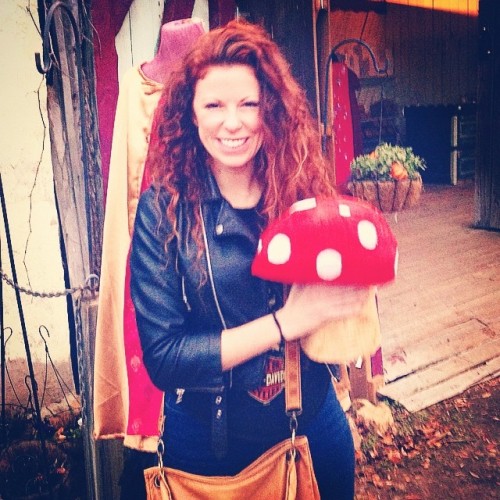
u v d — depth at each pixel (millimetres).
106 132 2596
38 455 2975
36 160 3334
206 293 1548
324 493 1750
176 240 1545
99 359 2240
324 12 2830
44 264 3447
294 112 1604
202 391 1557
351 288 1454
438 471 3121
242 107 1562
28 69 3240
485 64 6965
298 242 1391
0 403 3438
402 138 10148
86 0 2113
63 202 2332
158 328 1538
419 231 7148
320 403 1690
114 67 2602
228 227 1541
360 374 3455
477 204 7230
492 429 3436
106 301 2223
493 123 6941
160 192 1566
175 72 1602
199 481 1646
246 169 1608
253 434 1636
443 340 4297
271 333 1501
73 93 2143
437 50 10508
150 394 2197
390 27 9562
